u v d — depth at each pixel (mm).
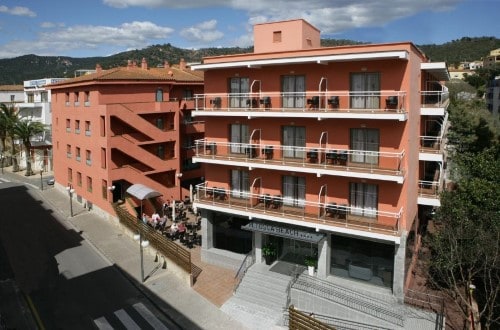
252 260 29781
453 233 25109
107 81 40719
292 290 25562
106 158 40000
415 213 29234
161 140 44531
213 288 27859
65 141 49344
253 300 26000
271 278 27609
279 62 25609
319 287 25719
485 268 22250
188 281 28125
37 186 55406
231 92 30078
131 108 42125
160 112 44562
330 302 24406
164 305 25766
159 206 44500
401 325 22375
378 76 24578
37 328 23172
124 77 42531
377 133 25125
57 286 28016
